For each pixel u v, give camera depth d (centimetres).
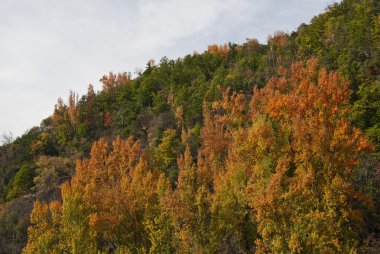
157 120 8725
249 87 7912
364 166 3831
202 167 4884
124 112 9812
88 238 3869
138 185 4122
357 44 6216
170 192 3494
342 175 3281
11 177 8850
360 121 4625
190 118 7994
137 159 6725
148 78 10738
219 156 5441
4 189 8381
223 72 9156
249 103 6675
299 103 4025
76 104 10806
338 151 3338
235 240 3450
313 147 3344
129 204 3938
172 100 9244
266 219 2603
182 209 3303
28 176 8231
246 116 6269
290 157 3288
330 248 2541
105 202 4031
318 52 7112
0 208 7169
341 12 8231
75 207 3944
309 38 8000
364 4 7344
